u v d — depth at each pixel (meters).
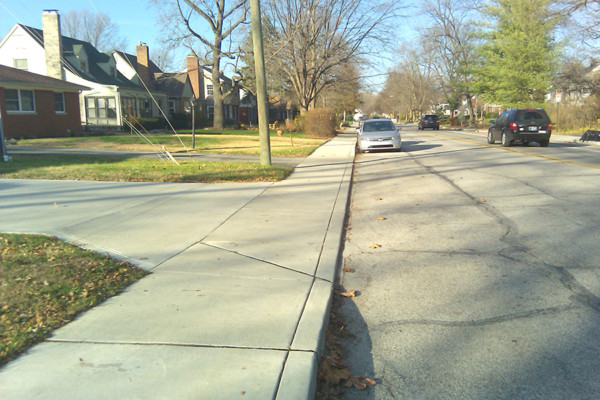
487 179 11.79
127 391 2.91
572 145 21.73
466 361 3.57
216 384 2.99
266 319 3.97
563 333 3.92
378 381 3.37
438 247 6.43
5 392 2.90
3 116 24.22
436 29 49.03
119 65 41.12
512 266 5.55
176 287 4.75
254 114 72.44
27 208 8.58
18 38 31.80
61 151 19.45
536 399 3.08
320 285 4.85
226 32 38.44
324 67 40.81
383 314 4.45
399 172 14.16
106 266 5.30
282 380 3.03
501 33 39.06
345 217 8.29
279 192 10.52
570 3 26.98
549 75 35.97
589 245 6.17
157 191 10.52
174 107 46.81
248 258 5.78
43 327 3.76
